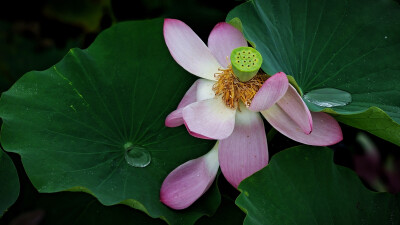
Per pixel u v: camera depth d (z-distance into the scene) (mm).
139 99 949
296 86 893
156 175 911
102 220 918
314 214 885
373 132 918
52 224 940
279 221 872
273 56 951
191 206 895
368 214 899
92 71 942
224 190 958
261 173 887
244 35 930
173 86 958
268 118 902
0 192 877
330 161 910
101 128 926
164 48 965
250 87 907
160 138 938
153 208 882
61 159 891
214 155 904
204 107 890
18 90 914
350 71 958
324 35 976
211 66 918
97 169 898
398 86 943
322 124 906
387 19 979
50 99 918
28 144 890
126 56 956
